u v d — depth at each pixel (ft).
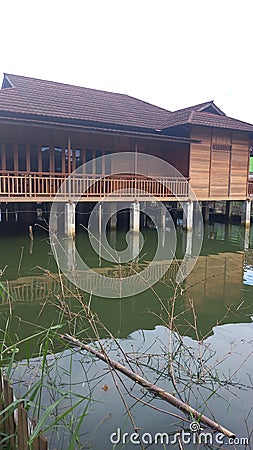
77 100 44.24
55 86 46.44
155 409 9.21
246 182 45.37
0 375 6.78
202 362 11.51
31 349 12.28
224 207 54.60
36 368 10.51
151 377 10.87
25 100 38.09
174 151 44.34
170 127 41.47
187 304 17.76
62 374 10.71
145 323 15.38
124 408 9.31
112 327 14.83
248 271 24.73
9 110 33.14
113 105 47.29
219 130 42.60
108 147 41.50
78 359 11.66
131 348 12.75
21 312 16.30
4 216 44.83
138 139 41.50
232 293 19.69
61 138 38.42
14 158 35.88
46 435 8.14
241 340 13.66
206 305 17.72
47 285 20.48
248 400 9.87
